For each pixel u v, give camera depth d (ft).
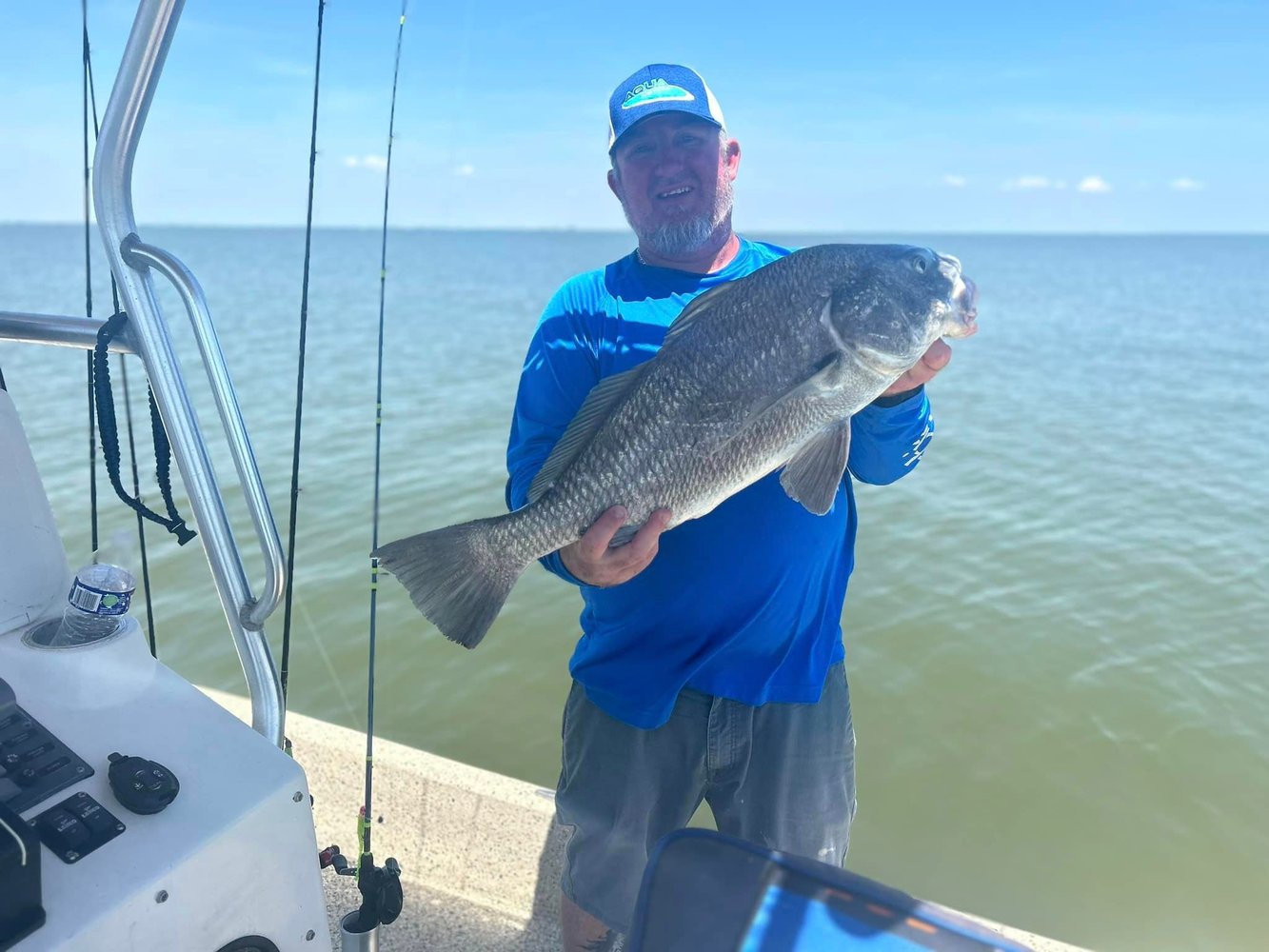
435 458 31.09
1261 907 12.41
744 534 6.99
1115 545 24.08
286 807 4.23
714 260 7.63
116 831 3.86
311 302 95.55
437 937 8.51
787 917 3.73
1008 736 16.07
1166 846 13.53
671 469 6.37
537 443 7.44
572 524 6.53
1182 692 17.25
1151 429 37.42
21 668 4.60
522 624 20.03
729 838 4.11
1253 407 42.39
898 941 3.60
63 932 3.46
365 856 5.56
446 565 6.57
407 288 125.08
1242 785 14.80
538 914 8.75
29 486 5.02
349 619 19.97
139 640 4.88
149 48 4.64
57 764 4.09
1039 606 20.53
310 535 24.30
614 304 7.43
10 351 49.83
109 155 4.87
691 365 6.33
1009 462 32.07
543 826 9.26
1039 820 14.10
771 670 7.21
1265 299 120.98
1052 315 93.40
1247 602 20.72
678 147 7.21
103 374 4.96
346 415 37.58
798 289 6.34
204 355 4.86
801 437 6.39
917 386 6.72
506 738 16.48
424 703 17.37
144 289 4.99
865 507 26.89
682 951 3.65
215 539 5.14
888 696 17.22
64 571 5.20
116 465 5.04
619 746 7.30
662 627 7.16
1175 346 66.74
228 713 4.64
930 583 21.68
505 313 85.56
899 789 14.75
